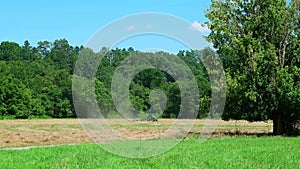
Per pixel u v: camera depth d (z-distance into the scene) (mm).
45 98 100250
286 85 35000
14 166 17781
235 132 41625
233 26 38688
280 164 18094
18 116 96250
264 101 36969
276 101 36375
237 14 39000
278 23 37125
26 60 148500
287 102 35625
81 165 18156
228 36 37781
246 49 36594
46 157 20625
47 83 103500
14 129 56000
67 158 20188
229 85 36438
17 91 96875
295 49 37781
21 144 32875
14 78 98625
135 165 18094
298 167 17375
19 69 111750
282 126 38594
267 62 35875
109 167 17609
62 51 141125
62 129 55562
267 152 22188
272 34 37750
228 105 37969
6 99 96188
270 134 39125
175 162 18844
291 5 37719
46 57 144250
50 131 51156
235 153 21750
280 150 23062
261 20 37656
